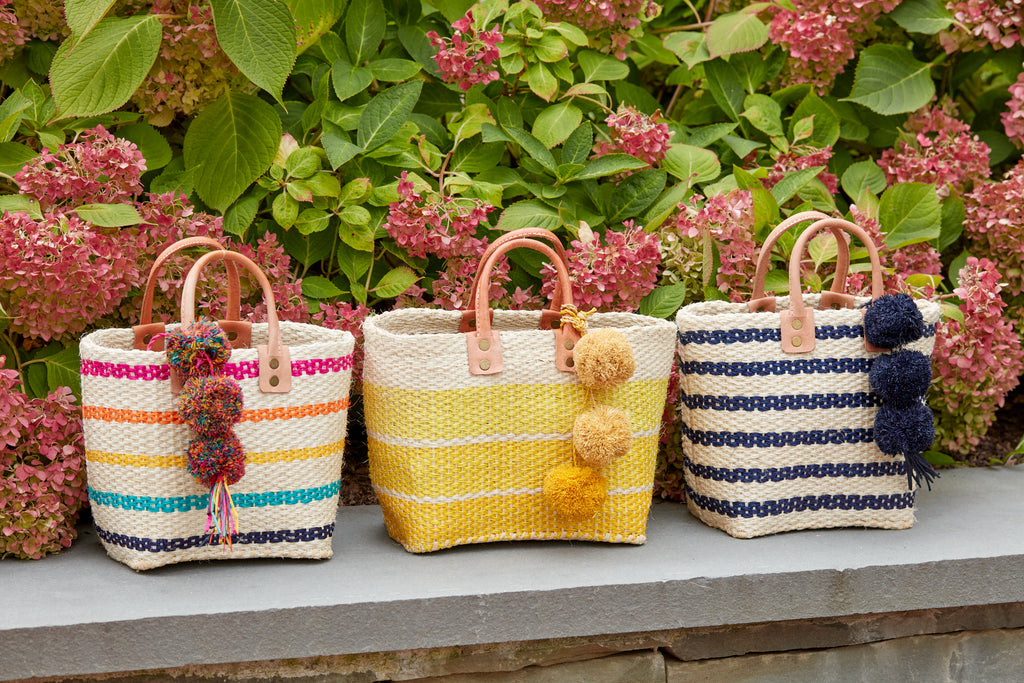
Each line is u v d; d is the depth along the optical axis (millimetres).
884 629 1921
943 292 2639
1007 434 2816
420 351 1790
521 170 2582
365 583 1732
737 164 2791
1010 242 2531
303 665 1708
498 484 1879
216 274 2201
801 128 2686
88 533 2025
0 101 2422
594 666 1821
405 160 2426
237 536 1806
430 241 2256
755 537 1987
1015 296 2635
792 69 2812
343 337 1868
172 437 1736
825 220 1955
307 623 1634
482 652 1766
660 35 3070
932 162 2635
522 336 1830
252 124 2334
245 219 2314
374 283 2494
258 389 1748
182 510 1767
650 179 2498
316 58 2625
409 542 1882
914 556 1868
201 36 2248
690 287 2408
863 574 1822
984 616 1963
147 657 1592
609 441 1771
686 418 2059
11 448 1884
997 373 2363
